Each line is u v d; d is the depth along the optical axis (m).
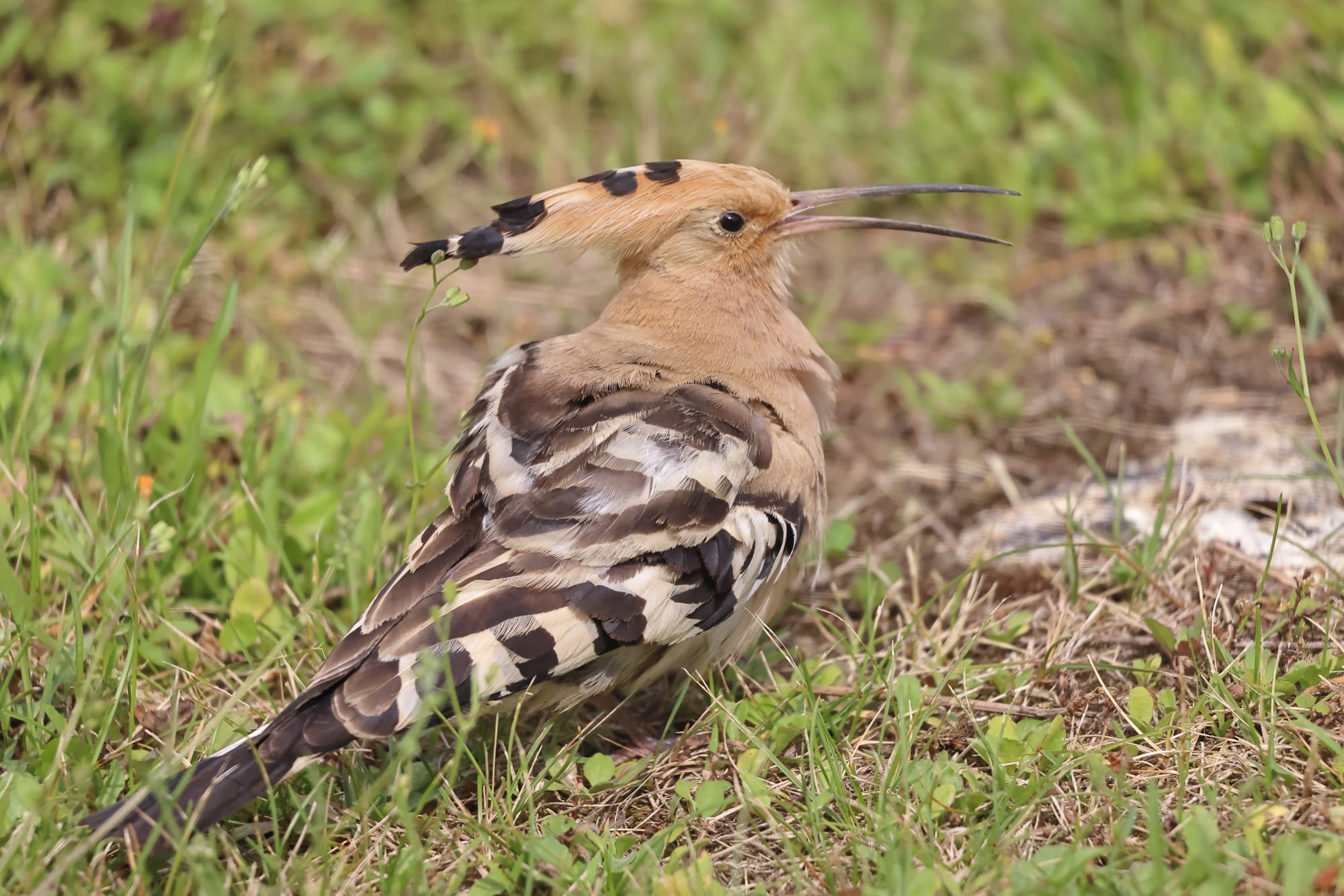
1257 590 9.04
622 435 8.31
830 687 9.01
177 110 13.68
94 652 8.43
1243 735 8.06
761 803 7.75
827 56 14.95
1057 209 13.91
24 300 11.48
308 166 13.84
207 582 9.70
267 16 14.37
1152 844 6.92
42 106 13.49
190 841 7.08
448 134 14.48
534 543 7.91
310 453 10.76
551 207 9.52
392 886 7.16
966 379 12.37
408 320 13.02
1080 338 12.62
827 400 9.90
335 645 8.66
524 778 8.05
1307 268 12.45
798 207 10.07
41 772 7.83
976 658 9.42
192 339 12.28
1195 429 11.50
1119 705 8.49
